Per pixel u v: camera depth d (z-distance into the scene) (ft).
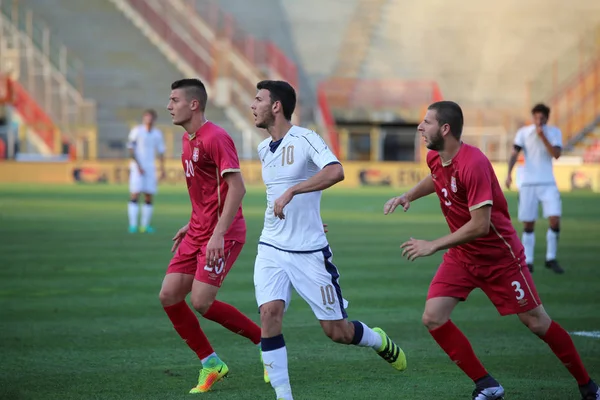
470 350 53.47
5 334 74.38
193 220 60.08
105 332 75.41
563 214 216.13
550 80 416.26
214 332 77.10
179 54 409.28
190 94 57.57
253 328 62.08
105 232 164.35
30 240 149.59
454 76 419.95
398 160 386.73
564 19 431.43
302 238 53.16
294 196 52.85
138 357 66.39
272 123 54.29
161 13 417.08
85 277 107.86
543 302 92.22
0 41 389.39
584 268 120.47
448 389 57.21
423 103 387.96
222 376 58.03
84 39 413.18
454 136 51.44
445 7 434.71
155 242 147.74
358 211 227.20
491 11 432.25
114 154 373.61
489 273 53.31
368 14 433.48
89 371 61.82
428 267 119.55
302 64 423.64
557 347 53.72
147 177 167.12
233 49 407.64
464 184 51.31
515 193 317.63
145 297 93.40
